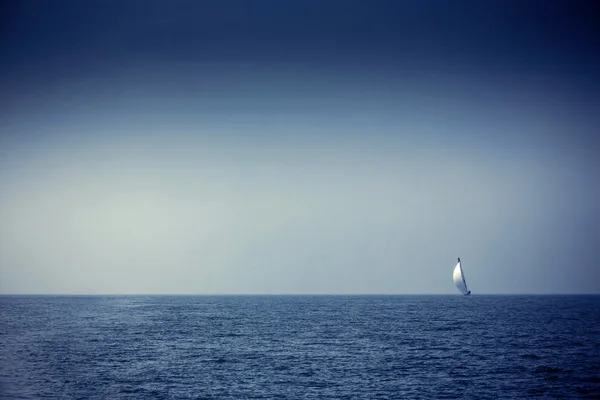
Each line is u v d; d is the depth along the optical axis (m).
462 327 101.00
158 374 55.06
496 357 65.06
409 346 74.12
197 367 58.75
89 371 56.38
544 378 53.56
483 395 47.19
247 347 73.44
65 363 60.75
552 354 67.31
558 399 46.22
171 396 46.59
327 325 106.00
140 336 86.25
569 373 55.84
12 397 45.78
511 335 87.38
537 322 112.56
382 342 78.38
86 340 80.44
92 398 45.91
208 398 46.00
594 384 51.31
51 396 46.34
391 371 56.56
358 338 83.38
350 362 61.69
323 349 71.44
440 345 75.06
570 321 115.44
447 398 46.12
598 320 118.50
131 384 50.75
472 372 56.16
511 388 49.59
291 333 90.88
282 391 48.22
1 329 96.12
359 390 48.59
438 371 56.59
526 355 66.50
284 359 63.66
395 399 45.69
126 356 65.62
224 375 54.66
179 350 70.56
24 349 70.75
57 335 87.00
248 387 49.69
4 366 58.53
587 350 70.75
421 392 47.97
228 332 92.62
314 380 52.41
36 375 54.22
